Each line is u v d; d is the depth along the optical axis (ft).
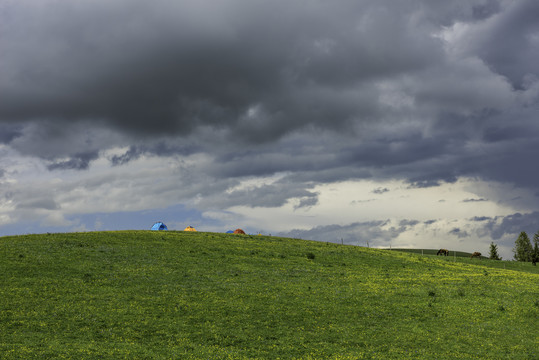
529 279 201.16
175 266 176.86
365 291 156.46
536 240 537.65
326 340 111.24
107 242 211.82
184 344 102.94
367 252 255.29
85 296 131.03
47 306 120.26
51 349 93.04
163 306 127.65
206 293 142.72
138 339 104.53
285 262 204.33
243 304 133.80
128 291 139.54
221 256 203.21
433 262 242.37
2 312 113.50
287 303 137.49
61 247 188.85
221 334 110.73
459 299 150.41
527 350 108.58
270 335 112.27
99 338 102.99
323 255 229.25
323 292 152.66
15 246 183.62
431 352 105.50
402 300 146.92
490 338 116.37
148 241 224.74
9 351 89.76
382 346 108.58
